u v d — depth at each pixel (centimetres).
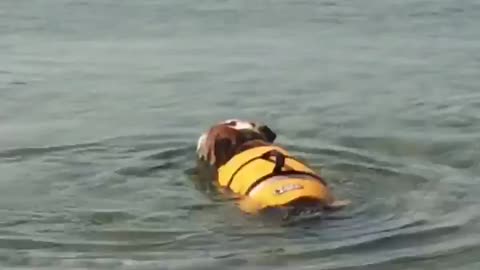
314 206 741
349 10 2192
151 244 710
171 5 2273
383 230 729
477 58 1602
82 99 1293
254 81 1416
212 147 848
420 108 1221
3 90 1348
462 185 865
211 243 708
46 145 1029
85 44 1761
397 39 1808
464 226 741
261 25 1986
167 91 1348
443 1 2302
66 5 2253
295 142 1046
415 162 957
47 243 715
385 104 1248
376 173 911
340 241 704
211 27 1961
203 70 1509
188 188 855
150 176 901
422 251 686
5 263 672
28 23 1995
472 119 1156
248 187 766
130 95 1319
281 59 1605
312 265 659
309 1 2339
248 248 695
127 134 1085
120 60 1603
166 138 1067
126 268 658
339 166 939
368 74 1468
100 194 844
